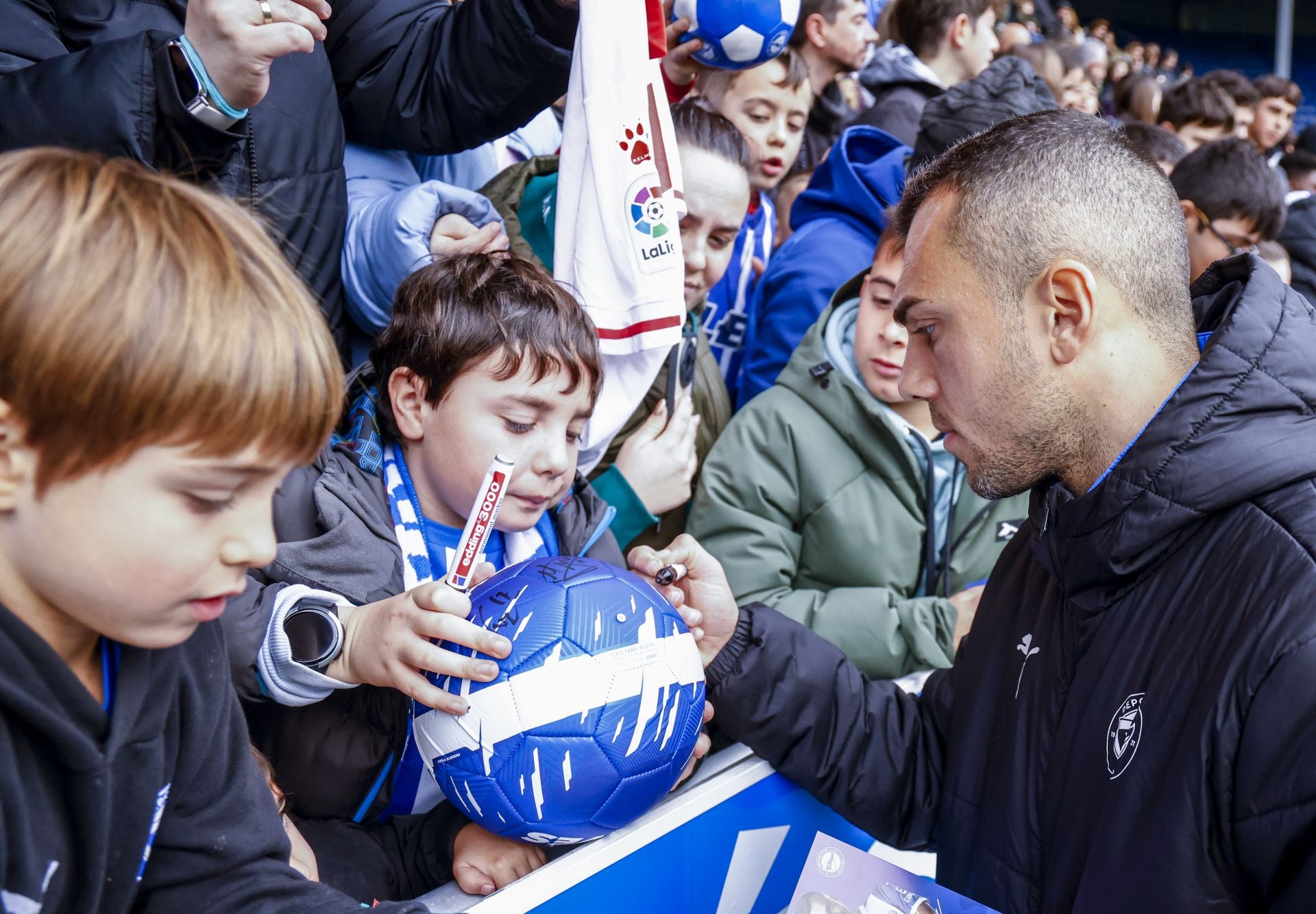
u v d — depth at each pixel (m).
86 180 0.57
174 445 0.55
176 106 1.18
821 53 3.20
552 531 1.33
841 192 2.41
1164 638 0.98
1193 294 1.16
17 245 0.54
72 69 1.16
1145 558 0.99
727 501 1.78
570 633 0.97
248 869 0.82
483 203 1.61
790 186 3.24
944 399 1.09
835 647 1.33
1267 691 0.86
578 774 0.95
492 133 1.70
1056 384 1.03
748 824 1.25
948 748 1.25
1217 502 0.95
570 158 1.47
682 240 1.77
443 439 1.18
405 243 1.50
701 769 1.25
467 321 1.15
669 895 1.14
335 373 0.63
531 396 1.15
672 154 1.44
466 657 0.95
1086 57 6.08
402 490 1.23
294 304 0.61
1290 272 3.23
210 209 0.61
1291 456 0.93
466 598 0.98
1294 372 0.95
